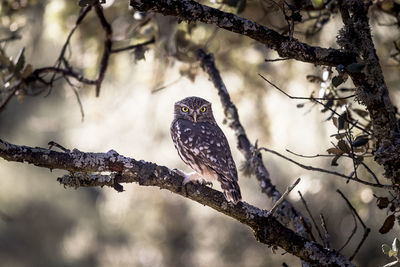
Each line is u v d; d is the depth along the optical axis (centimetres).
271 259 1823
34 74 962
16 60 927
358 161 646
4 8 1127
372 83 648
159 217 1930
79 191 2797
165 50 1056
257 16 1116
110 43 1002
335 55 650
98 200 2653
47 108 2238
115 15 1318
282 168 1694
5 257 2655
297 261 1786
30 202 2723
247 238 1906
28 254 2681
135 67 1378
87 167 651
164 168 688
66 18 1302
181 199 1909
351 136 680
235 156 1717
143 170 675
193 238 1964
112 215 1973
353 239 1708
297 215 797
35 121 2181
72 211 2761
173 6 626
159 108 1597
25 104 2538
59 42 1398
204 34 1141
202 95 1547
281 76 1373
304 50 648
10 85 985
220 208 709
